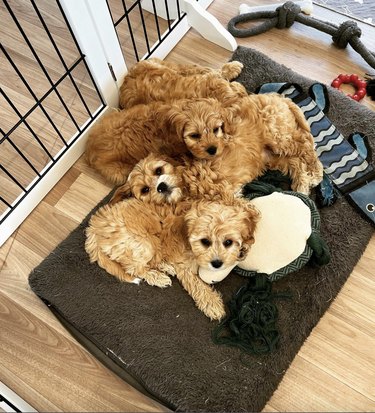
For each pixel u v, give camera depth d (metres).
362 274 1.92
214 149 1.78
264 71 2.34
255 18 2.52
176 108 1.82
